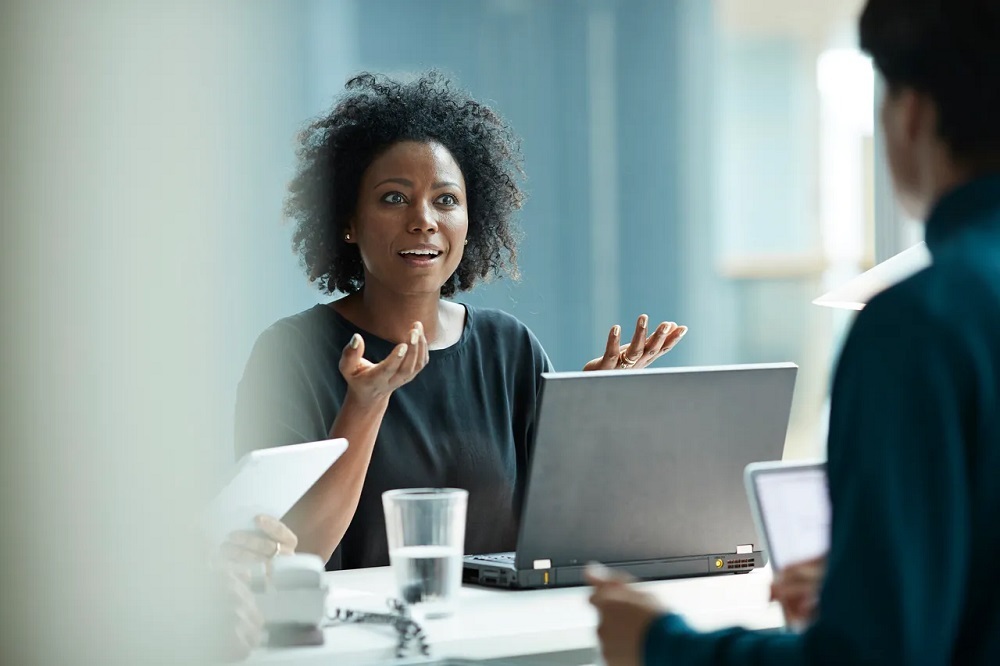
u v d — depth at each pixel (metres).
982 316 0.90
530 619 1.57
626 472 1.77
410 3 5.79
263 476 1.49
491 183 2.58
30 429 1.31
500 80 6.20
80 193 1.31
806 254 6.85
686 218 6.70
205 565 1.37
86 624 1.32
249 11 4.70
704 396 1.79
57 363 1.31
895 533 0.87
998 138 0.98
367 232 2.32
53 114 1.29
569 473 1.73
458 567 1.60
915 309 0.91
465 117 2.51
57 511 1.31
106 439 1.33
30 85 1.29
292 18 4.86
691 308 6.73
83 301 1.32
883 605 0.86
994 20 0.97
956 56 0.98
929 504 0.87
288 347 2.24
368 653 1.44
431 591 1.57
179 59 1.35
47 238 1.30
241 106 1.39
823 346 6.81
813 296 6.84
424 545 1.57
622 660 1.07
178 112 1.33
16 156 1.28
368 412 1.98
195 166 1.34
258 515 1.59
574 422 1.71
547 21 6.27
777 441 1.86
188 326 1.33
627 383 1.73
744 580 1.83
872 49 1.04
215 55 1.39
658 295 6.63
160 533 1.35
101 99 1.32
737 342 6.90
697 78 6.65
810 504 1.51
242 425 2.14
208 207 1.38
